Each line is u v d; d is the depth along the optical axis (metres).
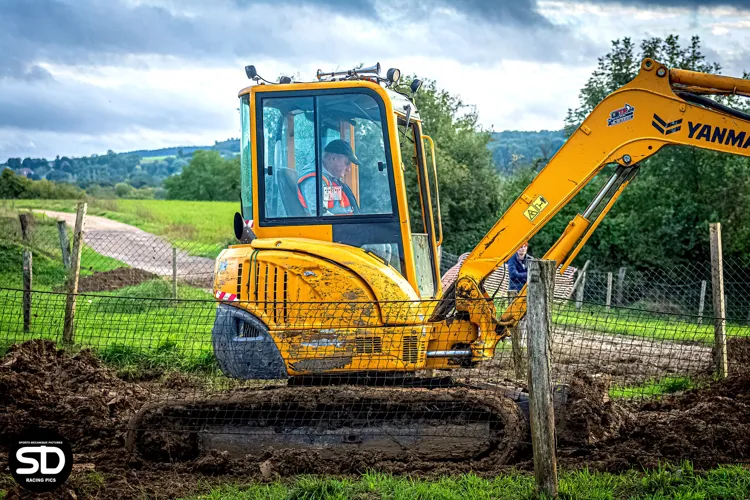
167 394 7.92
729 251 26.55
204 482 6.20
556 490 5.43
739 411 7.42
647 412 7.98
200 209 62.81
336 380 6.88
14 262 21.31
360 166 6.85
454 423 6.72
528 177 34.47
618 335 13.47
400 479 5.99
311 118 6.90
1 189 70.88
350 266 6.61
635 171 7.02
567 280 15.84
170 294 18.70
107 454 6.79
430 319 7.05
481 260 7.07
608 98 6.89
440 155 32.75
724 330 10.02
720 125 6.64
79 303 14.43
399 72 7.26
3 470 6.22
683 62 28.64
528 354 5.45
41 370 8.87
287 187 6.93
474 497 5.52
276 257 6.68
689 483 5.72
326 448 6.78
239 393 6.88
